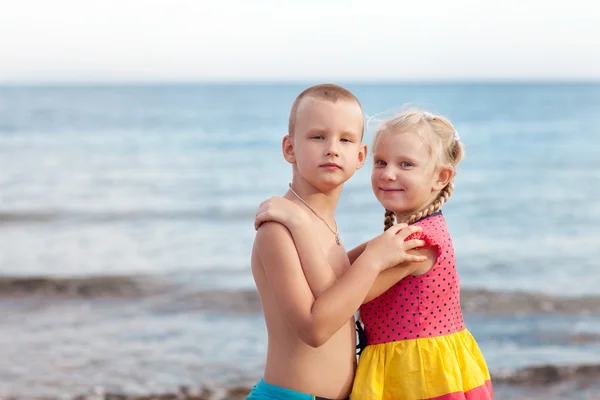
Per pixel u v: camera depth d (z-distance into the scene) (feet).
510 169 97.45
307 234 8.40
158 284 39.40
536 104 256.11
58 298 36.40
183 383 23.80
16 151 115.24
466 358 9.20
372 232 55.52
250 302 35.68
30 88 498.69
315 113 8.59
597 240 53.16
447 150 9.52
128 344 28.35
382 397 8.99
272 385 8.79
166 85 568.82
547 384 24.07
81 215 63.21
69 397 22.33
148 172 93.04
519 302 35.68
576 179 87.15
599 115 197.98
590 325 31.60
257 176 90.84
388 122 9.57
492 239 53.88
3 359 26.20
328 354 8.77
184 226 59.21
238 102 286.46
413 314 9.11
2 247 49.73
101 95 367.04
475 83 603.67
